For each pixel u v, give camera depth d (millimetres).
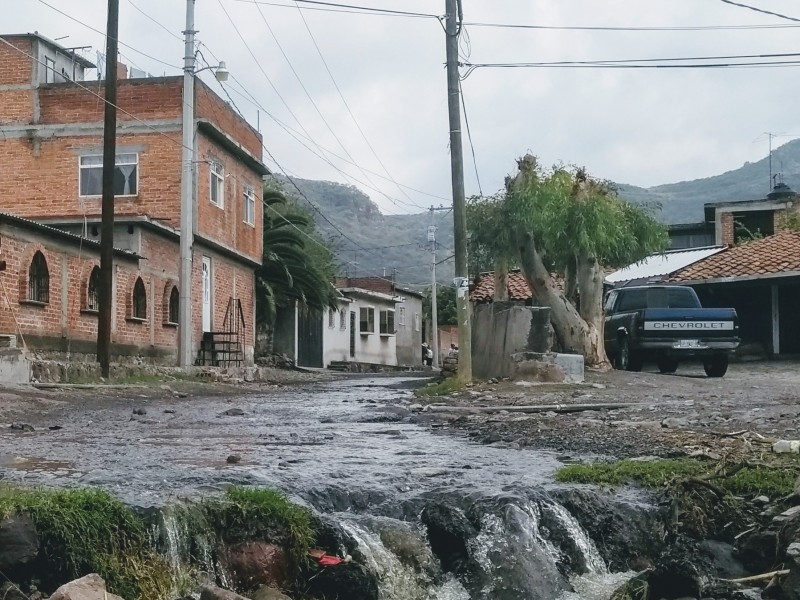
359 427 12164
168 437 10430
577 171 22266
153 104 27594
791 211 38219
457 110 19234
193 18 24656
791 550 5602
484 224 23062
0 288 18219
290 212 40938
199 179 28016
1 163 27969
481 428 11539
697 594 5586
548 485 6914
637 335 21969
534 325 19797
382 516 6141
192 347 27312
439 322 70000
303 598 5297
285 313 43469
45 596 4676
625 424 11344
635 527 6480
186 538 5289
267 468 7527
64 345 20562
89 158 27781
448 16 19234
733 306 30000
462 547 5930
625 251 23469
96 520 5016
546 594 5602
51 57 29016
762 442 9211
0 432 10672
